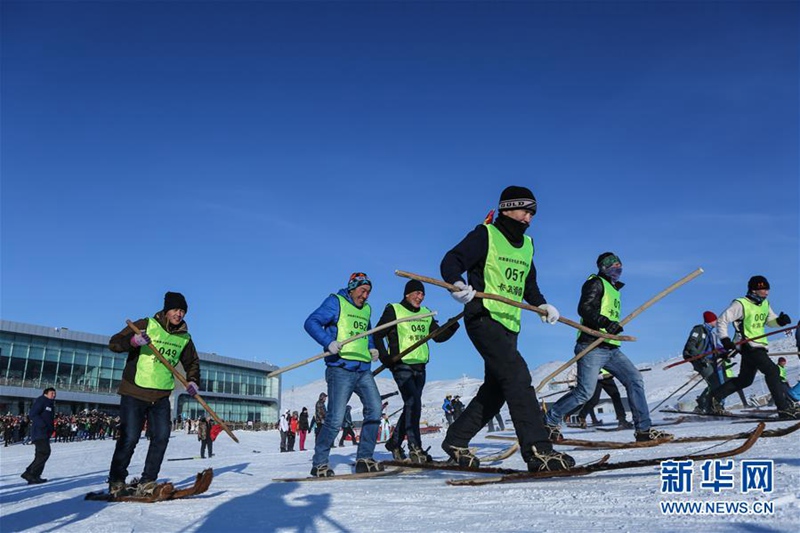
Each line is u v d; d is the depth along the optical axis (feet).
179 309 15.97
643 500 9.14
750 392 65.16
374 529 8.87
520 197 13.58
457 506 10.28
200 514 11.50
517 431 12.75
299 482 16.65
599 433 29.37
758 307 26.58
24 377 154.10
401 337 21.71
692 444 17.84
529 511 9.21
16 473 36.78
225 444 93.71
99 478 27.71
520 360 13.11
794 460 11.68
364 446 18.37
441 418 148.56
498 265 13.29
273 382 237.66
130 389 15.15
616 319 20.24
